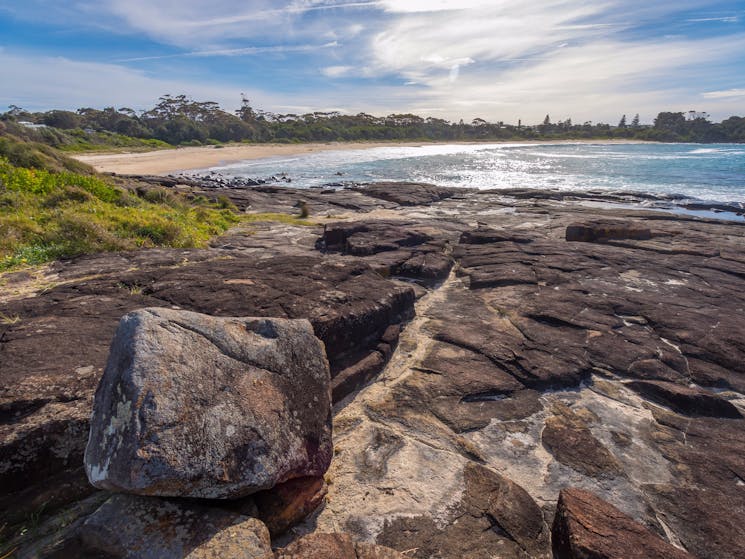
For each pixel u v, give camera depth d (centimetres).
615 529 214
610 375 425
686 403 378
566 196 2084
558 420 354
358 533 235
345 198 1941
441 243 934
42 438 225
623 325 532
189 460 187
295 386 245
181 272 517
